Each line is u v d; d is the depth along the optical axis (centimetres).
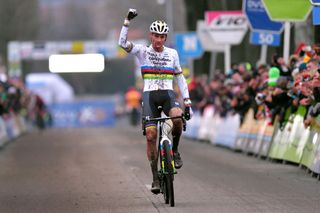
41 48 14050
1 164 3922
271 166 3447
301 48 3550
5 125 5988
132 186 2755
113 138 6322
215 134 5312
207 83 6397
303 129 3297
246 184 2745
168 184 2220
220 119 5172
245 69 4359
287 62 3891
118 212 2150
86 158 4128
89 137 6656
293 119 3478
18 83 7606
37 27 17575
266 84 3719
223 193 2503
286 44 3897
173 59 2267
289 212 2077
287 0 3731
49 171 3412
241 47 6294
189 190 2595
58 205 2331
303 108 3341
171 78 2272
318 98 2923
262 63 4303
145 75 2262
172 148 2291
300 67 3169
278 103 3544
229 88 4725
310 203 2239
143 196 2477
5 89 5866
